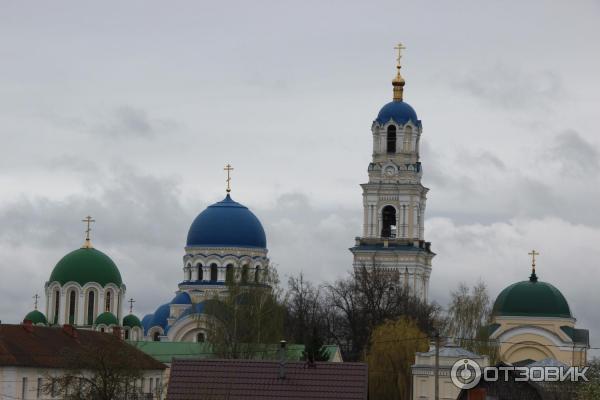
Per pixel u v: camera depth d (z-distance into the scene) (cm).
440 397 18525
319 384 12350
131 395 14662
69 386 15375
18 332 17062
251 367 12606
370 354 19850
